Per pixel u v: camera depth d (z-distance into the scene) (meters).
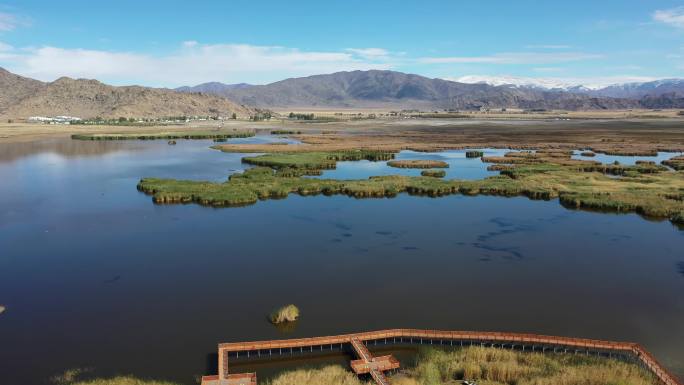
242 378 22.66
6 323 29.44
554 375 22.17
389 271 37.94
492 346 25.59
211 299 32.81
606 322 29.42
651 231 48.66
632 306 31.67
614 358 24.56
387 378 22.70
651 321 29.53
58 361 24.98
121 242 45.41
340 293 33.78
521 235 47.44
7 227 50.22
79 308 31.52
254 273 37.59
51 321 29.66
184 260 40.53
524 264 39.50
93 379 23.19
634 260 40.38
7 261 40.31
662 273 37.47
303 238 46.59
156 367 24.31
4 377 23.45
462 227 50.22
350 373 23.22
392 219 53.41
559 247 43.78
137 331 28.30
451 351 25.56
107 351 26.02
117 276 37.03
